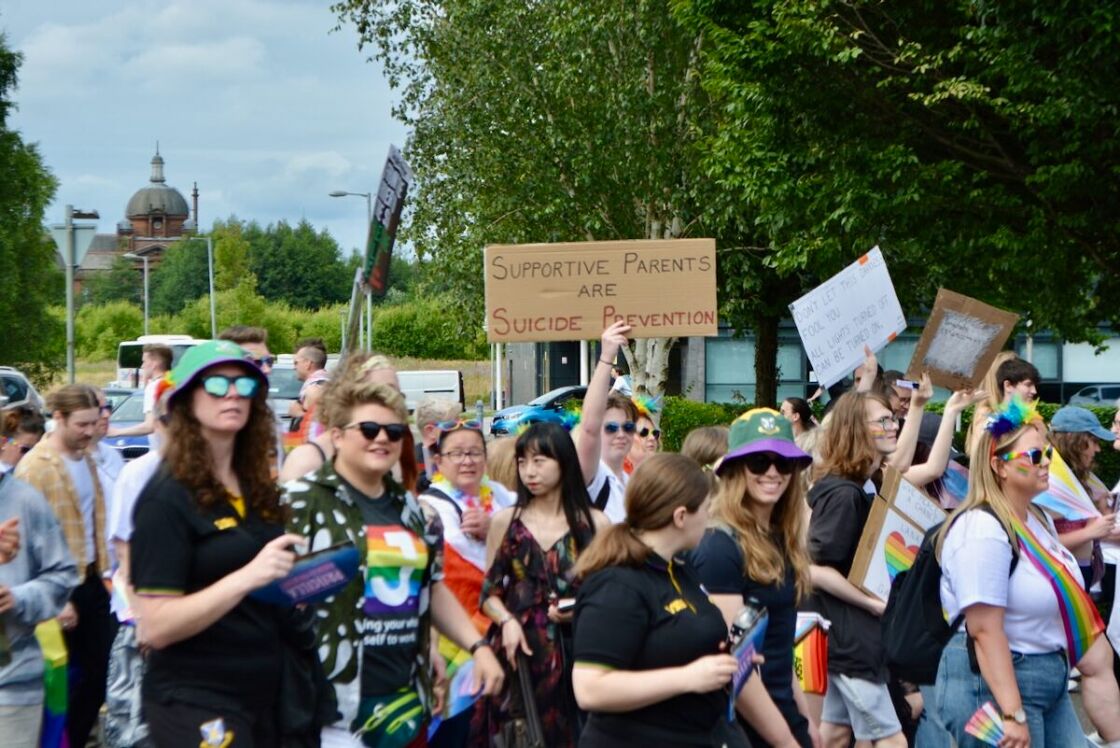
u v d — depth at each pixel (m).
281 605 4.39
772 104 16.83
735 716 4.83
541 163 25.83
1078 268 16.23
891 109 16.44
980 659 5.38
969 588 5.35
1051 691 5.47
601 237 26.33
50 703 5.86
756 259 26.22
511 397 58.78
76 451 7.75
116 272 151.75
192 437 4.36
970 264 16.97
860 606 6.61
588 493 6.43
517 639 5.84
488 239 26.78
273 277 136.00
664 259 7.56
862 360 9.21
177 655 4.30
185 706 4.29
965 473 8.52
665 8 24.34
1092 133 14.48
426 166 28.19
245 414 4.41
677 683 4.22
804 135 17.28
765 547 5.22
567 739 5.89
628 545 4.39
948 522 5.54
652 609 4.36
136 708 6.43
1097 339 19.33
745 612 4.56
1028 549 5.44
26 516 5.75
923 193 15.88
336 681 4.66
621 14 24.62
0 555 5.39
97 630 7.78
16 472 7.67
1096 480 8.29
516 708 5.92
